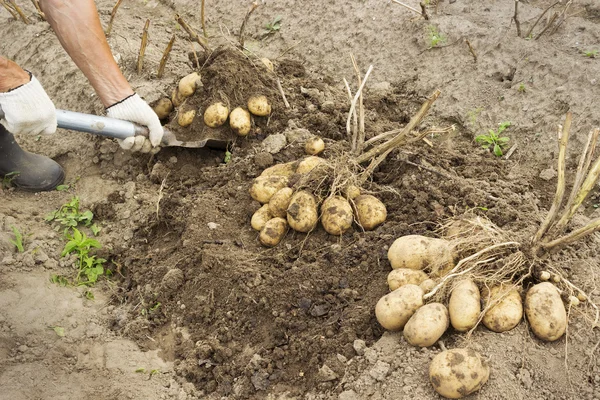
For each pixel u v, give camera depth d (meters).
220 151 1.90
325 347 1.41
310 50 2.26
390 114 2.00
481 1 2.23
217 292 1.54
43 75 2.16
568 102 1.83
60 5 1.56
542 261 1.40
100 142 1.92
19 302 1.54
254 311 1.50
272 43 2.33
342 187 1.58
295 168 1.67
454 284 1.36
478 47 2.03
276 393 1.39
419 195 1.62
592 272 1.42
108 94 1.67
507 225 1.53
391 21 2.20
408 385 1.30
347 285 1.49
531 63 1.95
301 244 1.57
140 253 1.68
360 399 1.31
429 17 2.16
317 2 2.35
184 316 1.54
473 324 1.32
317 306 1.47
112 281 1.65
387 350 1.36
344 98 2.00
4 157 1.79
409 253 1.42
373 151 1.61
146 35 1.98
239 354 1.46
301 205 1.55
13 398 1.37
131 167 1.88
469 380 1.24
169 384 1.43
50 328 1.50
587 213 1.69
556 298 1.32
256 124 1.88
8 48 2.31
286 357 1.43
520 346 1.32
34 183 1.83
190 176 1.84
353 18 2.26
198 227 1.65
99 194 1.84
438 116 1.97
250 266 1.54
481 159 1.81
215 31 2.42
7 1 2.44
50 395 1.38
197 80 1.86
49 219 1.75
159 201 1.77
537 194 1.72
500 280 1.37
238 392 1.41
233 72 1.85
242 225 1.66
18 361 1.44
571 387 1.28
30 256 1.64
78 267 1.65
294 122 1.86
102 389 1.41
